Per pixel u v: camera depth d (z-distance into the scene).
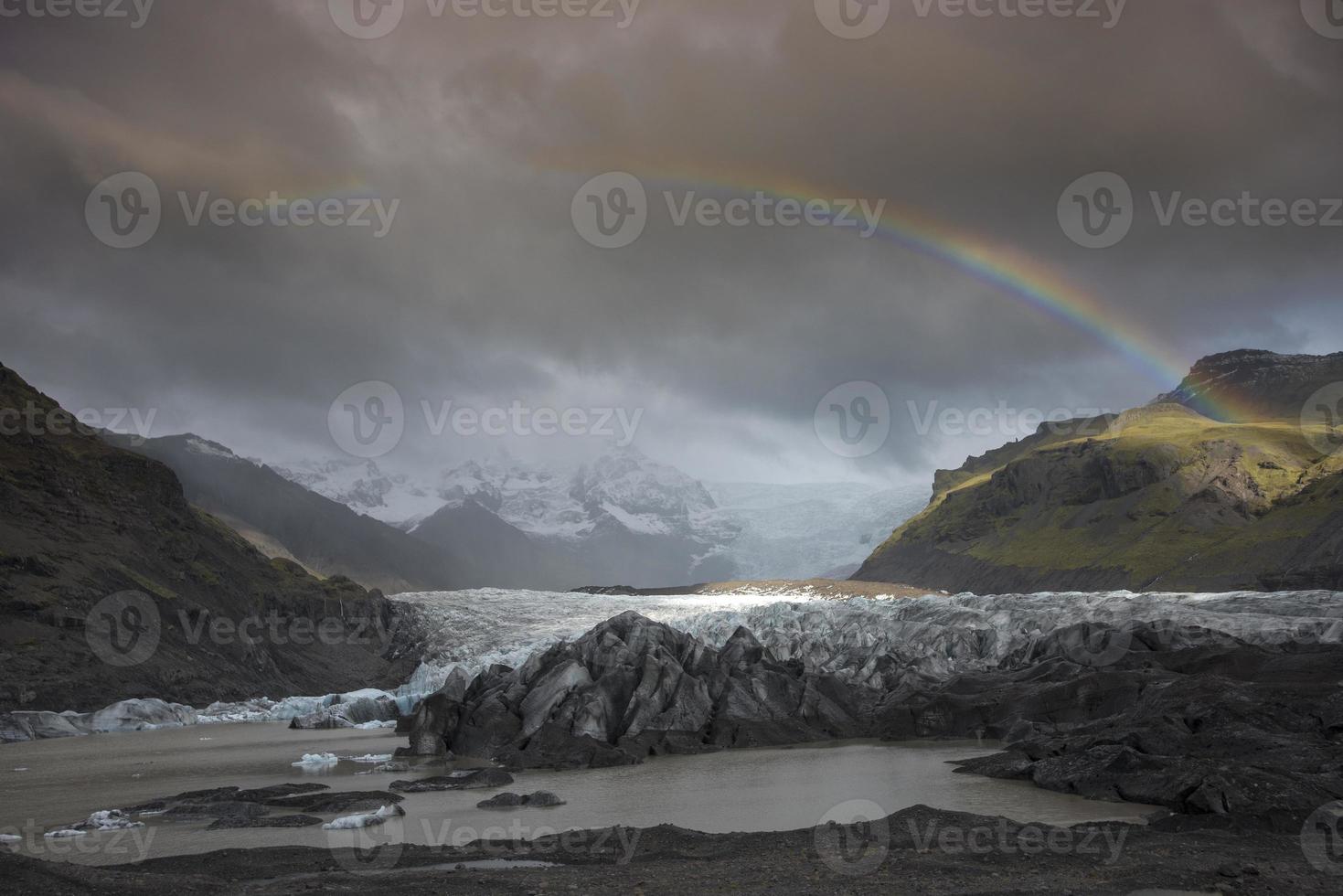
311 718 89.50
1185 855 30.25
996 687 72.88
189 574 122.12
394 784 51.50
